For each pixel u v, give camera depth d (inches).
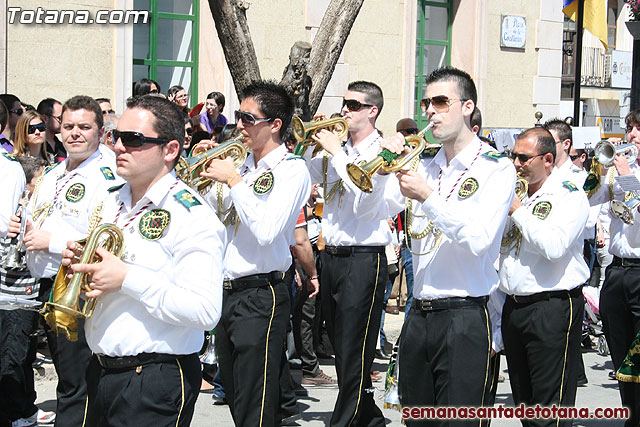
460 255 160.9
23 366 211.2
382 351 311.3
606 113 821.2
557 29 549.3
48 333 191.8
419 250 165.5
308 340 271.9
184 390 130.9
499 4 524.4
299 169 186.1
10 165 198.7
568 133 242.4
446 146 165.8
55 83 369.7
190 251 126.3
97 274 120.3
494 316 208.4
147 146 127.3
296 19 435.2
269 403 187.0
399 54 480.4
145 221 128.2
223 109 388.5
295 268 266.2
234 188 178.2
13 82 358.3
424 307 163.9
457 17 515.5
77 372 190.7
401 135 156.9
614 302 225.6
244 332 185.5
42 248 183.8
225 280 188.1
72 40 372.8
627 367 215.6
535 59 543.8
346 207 212.1
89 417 134.6
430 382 166.1
